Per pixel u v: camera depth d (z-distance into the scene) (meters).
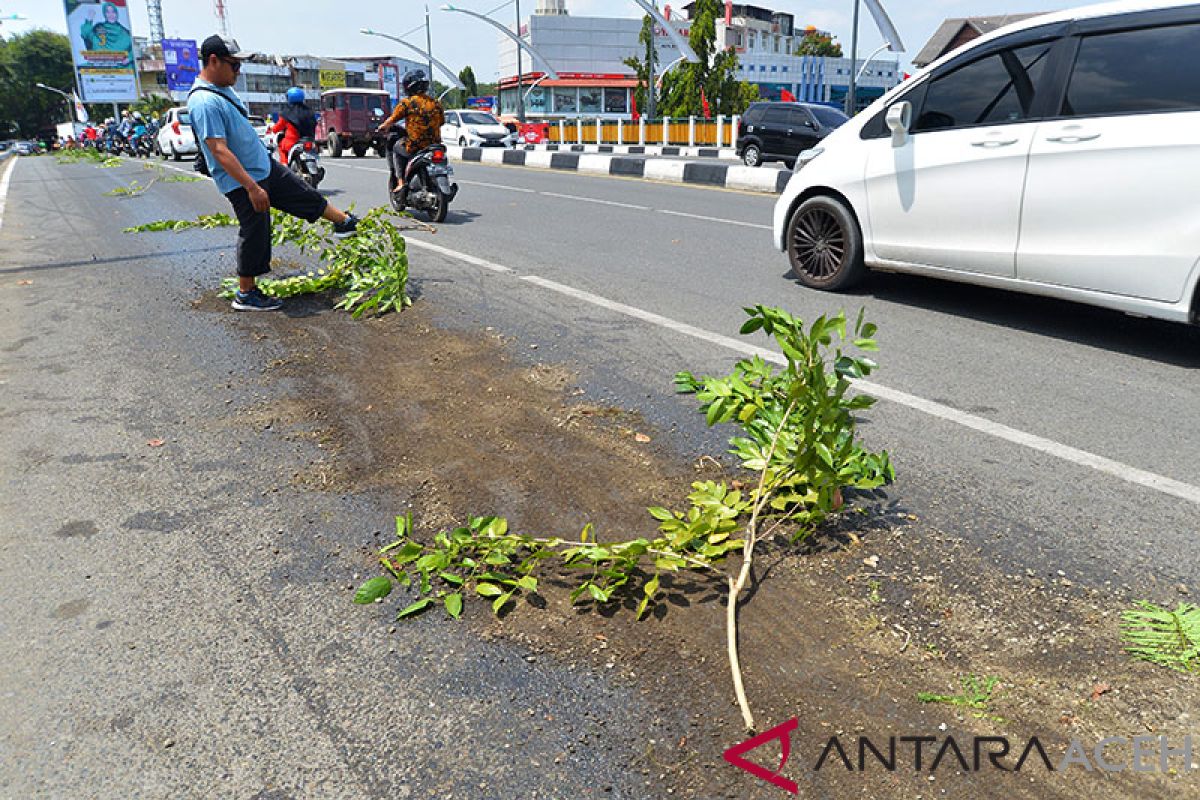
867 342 2.48
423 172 9.62
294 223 8.17
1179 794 1.65
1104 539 2.61
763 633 2.17
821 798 1.66
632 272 6.71
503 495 2.93
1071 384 4.05
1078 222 4.46
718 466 3.14
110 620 2.27
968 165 4.94
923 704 1.91
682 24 68.44
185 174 19.02
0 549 2.63
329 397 3.92
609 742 1.82
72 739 1.85
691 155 29.53
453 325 5.12
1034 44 4.74
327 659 2.10
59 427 3.62
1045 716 1.87
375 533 2.69
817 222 6.03
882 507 2.83
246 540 2.66
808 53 72.06
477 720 1.89
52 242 8.94
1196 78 4.06
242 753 1.80
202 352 4.68
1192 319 4.19
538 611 2.28
